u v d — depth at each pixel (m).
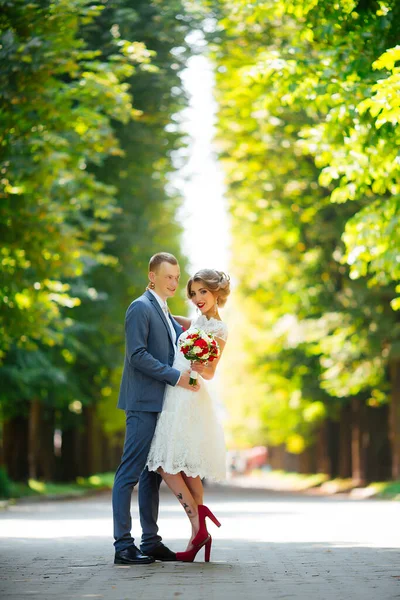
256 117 29.73
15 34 18.36
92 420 46.31
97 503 29.12
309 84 14.55
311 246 35.25
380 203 17.17
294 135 30.41
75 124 20.14
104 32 23.30
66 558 10.13
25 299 23.62
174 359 9.54
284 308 37.12
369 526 15.81
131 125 27.45
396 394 34.72
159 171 30.73
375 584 8.01
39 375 29.58
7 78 18.66
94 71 22.42
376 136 14.66
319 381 41.19
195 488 9.57
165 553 9.59
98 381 37.38
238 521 17.42
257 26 25.47
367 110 14.62
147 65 20.23
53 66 18.70
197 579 8.25
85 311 34.19
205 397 9.31
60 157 20.56
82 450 46.31
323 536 13.45
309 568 9.16
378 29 14.13
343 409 45.03
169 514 19.86
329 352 34.03
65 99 19.47
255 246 39.72
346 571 8.93
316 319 35.44
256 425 72.50
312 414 48.00
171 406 9.23
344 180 16.11
